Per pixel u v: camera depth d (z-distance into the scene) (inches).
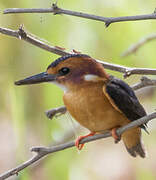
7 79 470.3
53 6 323.9
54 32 467.8
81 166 507.8
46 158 493.4
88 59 349.1
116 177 621.6
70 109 352.8
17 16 468.1
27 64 469.1
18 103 465.1
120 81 357.7
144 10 480.4
